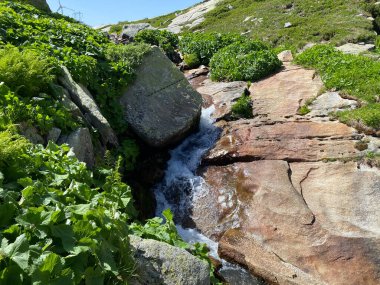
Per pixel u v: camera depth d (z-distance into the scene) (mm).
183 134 10547
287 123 10453
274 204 7750
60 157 5266
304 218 7289
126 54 10922
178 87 10961
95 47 10820
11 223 3605
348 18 23656
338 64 13250
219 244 7148
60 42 10305
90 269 3434
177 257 4484
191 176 9500
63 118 6746
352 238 6770
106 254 3701
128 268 3945
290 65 15109
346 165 8406
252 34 26016
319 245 6766
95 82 9461
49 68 7488
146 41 19797
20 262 3027
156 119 10000
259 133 10172
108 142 8484
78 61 9133
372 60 13391
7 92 6254
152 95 10438
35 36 9742
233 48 16969
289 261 6652
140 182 9258
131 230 5012
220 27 30594
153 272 4234
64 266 3311
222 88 13586
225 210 8172
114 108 9594
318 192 7945
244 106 11773
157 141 9750
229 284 6371
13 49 7508
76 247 3453
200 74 16391
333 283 6188
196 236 7863
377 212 7250
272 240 7066
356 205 7441
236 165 9258
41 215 3592
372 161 8266
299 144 9375
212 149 10094
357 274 6246
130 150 9172
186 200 8891
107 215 4230
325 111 10703
